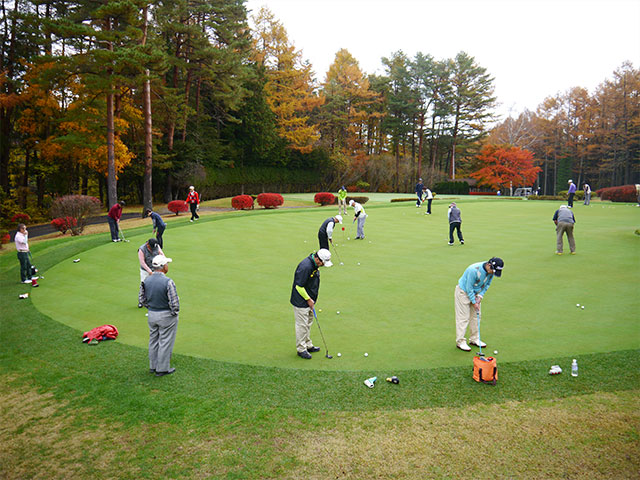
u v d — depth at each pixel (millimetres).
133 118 32438
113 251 14273
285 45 52406
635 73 60344
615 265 11352
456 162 76625
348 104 59281
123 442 4199
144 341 6863
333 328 7219
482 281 6000
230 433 4285
